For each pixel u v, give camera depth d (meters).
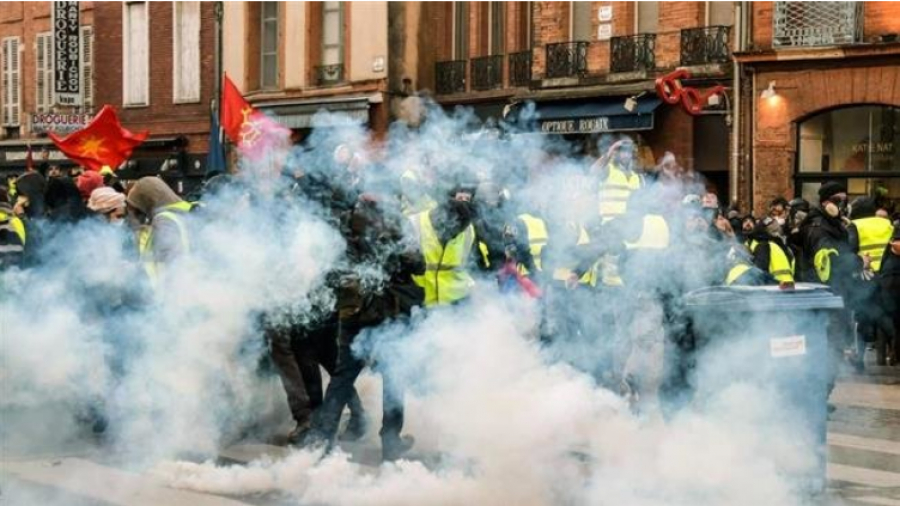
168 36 32.84
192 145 32.28
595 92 23.69
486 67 26.27
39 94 35.88
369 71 27.61
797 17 21.41
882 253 13.77
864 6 21.05
